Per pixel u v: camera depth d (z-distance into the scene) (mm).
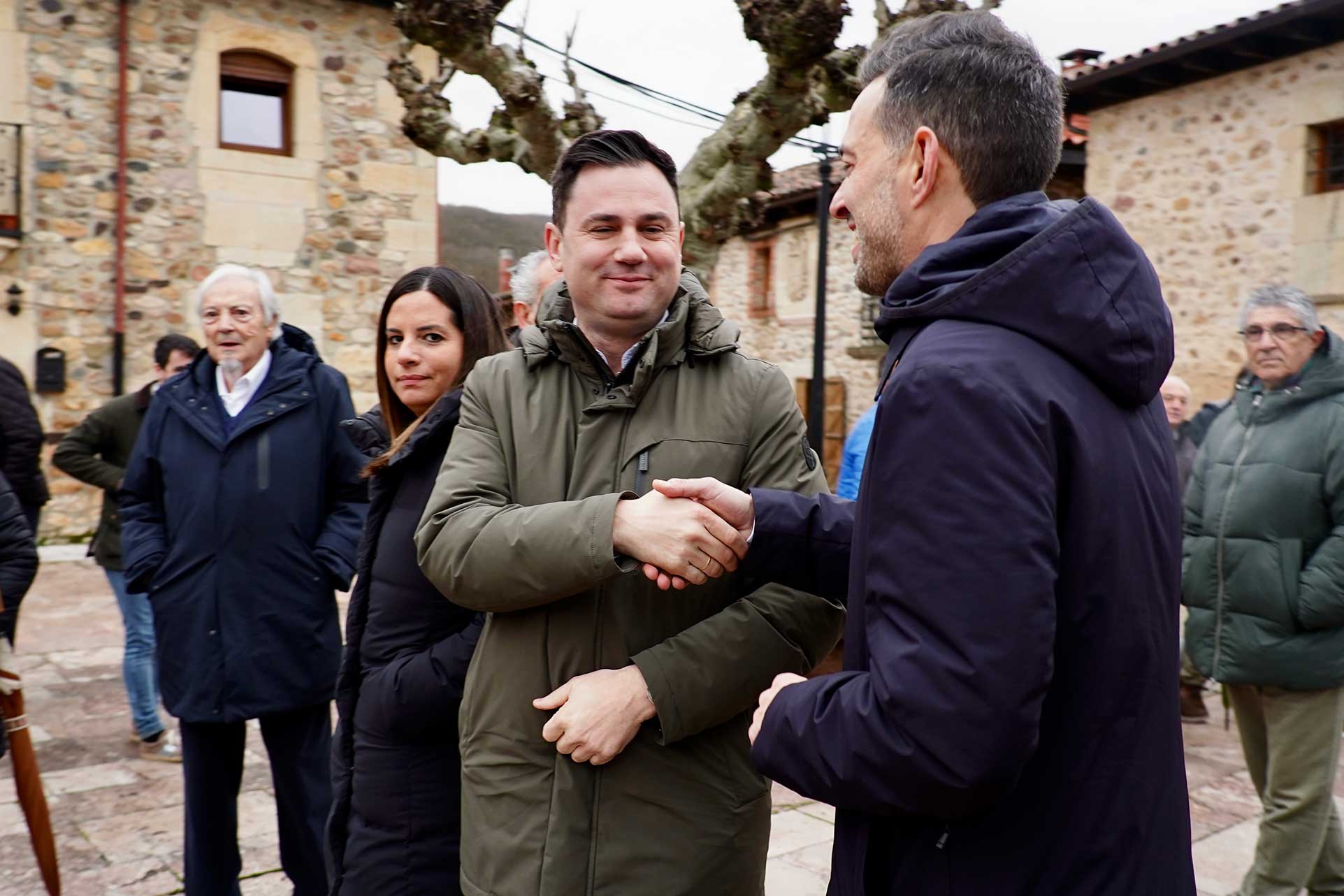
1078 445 1038
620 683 1454
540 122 4477
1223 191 8383
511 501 1596
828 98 4555
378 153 9961
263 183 9516
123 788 3738
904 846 1125
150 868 3090
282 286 9641
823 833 3377
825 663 4602
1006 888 1062
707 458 1555
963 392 1007
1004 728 945
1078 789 1060
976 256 1112
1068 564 1048
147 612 4051
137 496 2738
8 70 8508
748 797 1576
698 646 1474
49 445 8852
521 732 1532
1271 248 8031
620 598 1516
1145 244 9078
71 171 8797
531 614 1545
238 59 9469
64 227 8812
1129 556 1078
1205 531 2875
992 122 1141
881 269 1248
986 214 1130
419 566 1673
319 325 9812
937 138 1161
